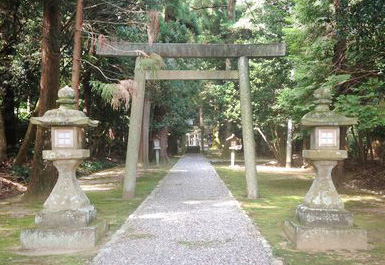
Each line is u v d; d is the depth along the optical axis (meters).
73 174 5.89
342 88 9.58
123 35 12.65
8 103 16.97
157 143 22.66
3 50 13.14
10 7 11.02
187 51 9.90
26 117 19.22
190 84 23.47
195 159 28.72
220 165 23.12
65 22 12.24
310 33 10.00
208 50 9.93
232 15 21.78
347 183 13.09
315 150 5.59
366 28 7.40
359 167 16.17
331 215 5.37
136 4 11.32
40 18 12.29
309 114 5.71
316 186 5.67
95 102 20.41
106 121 21.58
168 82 19.56
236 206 8.48
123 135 26.34
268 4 14.71
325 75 9.38
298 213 5.73
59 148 5.72
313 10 9.53
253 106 19.75
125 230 6.23
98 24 10.91
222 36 26.36
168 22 17.86
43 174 9.59
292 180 14.47
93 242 5.36
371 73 8.38
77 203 5.64
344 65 9.25
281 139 22.69
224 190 11.27
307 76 9.55
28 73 15.12
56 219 5.48
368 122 7.99
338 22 7.92
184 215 7.43
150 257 4.79
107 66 15.38
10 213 8.07
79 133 5.89
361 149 17.17
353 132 16.95
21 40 13.13
